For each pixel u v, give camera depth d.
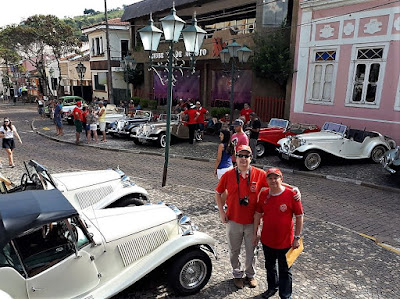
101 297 3.93
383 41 12.61
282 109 17.12
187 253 4.50
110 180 6.73
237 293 4.69
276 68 15.77
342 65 13.97
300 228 4.20
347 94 13.95
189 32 8.75
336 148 11.45
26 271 3.57
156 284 4.87
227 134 6.89
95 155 13.88
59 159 12.91
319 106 15.00
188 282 4.61
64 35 37.69
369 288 4.88
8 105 43.62
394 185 9.65
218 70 22.36
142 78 29.61
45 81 40.09
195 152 14.23
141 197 6.73
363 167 11.72
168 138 9.16
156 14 24.64
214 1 20.55
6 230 3.40
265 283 4.96
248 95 20.50
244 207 4.41
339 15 13.75
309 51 15.01
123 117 18.94
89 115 16.30
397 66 12.35
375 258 5.73
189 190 9.02
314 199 8.61
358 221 7.26
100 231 4.28
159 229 4.66
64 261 3.79
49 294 3.75
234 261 4.72
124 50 32.78
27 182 5.37
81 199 6.26
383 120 13.00
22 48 38.16
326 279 5.09
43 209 3.70
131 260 4.38
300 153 11.20
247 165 4.37
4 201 3.88
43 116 28.25
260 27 17.19
